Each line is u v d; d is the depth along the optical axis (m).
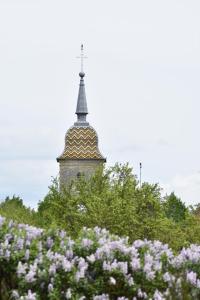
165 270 13.13
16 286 12.32
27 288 12.12
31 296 11.70
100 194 29.84
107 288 12.44
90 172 90.31
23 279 12.12
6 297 12.00
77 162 90.31
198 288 12.16
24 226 13.98
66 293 12.04
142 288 12.61
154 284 12.62
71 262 12.65
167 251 13.59
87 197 30.06
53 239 13.63
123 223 28.56
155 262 13.02
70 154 90.81
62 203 29.94
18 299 11.88
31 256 12.65
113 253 12.80
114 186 30.11
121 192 29.92
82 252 13.05
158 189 30.14
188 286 11.71
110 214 28.44
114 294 12.45
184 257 13.45
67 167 90.62
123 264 12.48
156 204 30.06
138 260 12.74
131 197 29.88
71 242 13.22
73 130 91.88
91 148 91.25
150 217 29.98
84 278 12.32
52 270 12.22
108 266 12.45
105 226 28.48
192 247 14.16
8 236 13.10
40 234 13.64
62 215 29.84
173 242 29.56
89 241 13.12
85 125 94.12
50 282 12.23
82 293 12.21
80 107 95.75
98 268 12.59
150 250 13.50
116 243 12.95
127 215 28.52
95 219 28.38
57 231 13.77
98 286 12.35
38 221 29.38
